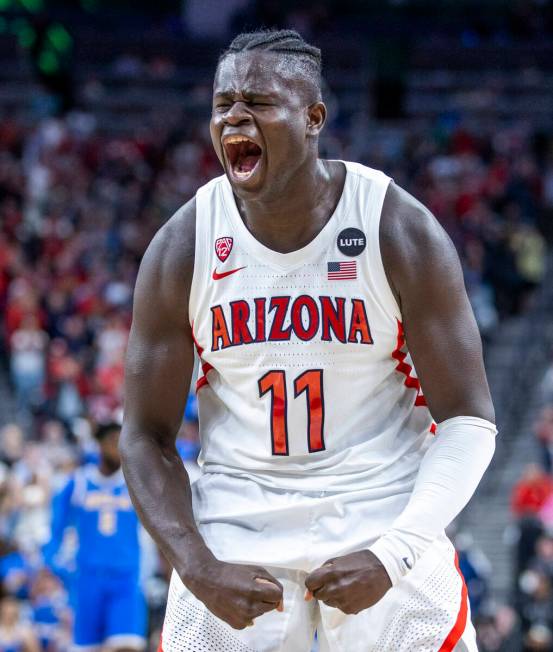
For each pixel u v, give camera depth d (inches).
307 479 126.3
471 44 1087.0
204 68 1096.2
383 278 125.2
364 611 123.7
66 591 384.2
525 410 648.4
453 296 124.7
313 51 125.0
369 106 1035.3
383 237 125.3
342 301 125.0
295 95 121.2
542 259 784.9
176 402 131.9
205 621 125.0
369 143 960.3
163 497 125.5
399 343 127.5
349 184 127.9
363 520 123.8
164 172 897.5
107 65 1096.2
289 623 124.6
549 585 422.6
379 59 1053.8
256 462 128.0
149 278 130.3
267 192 121.9
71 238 763.4
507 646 411.8
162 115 1009.5
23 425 609.9
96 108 1042.7
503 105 1023.0
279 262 126.0
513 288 742.5
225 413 132.4
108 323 642.8
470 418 123.0
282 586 124.0
